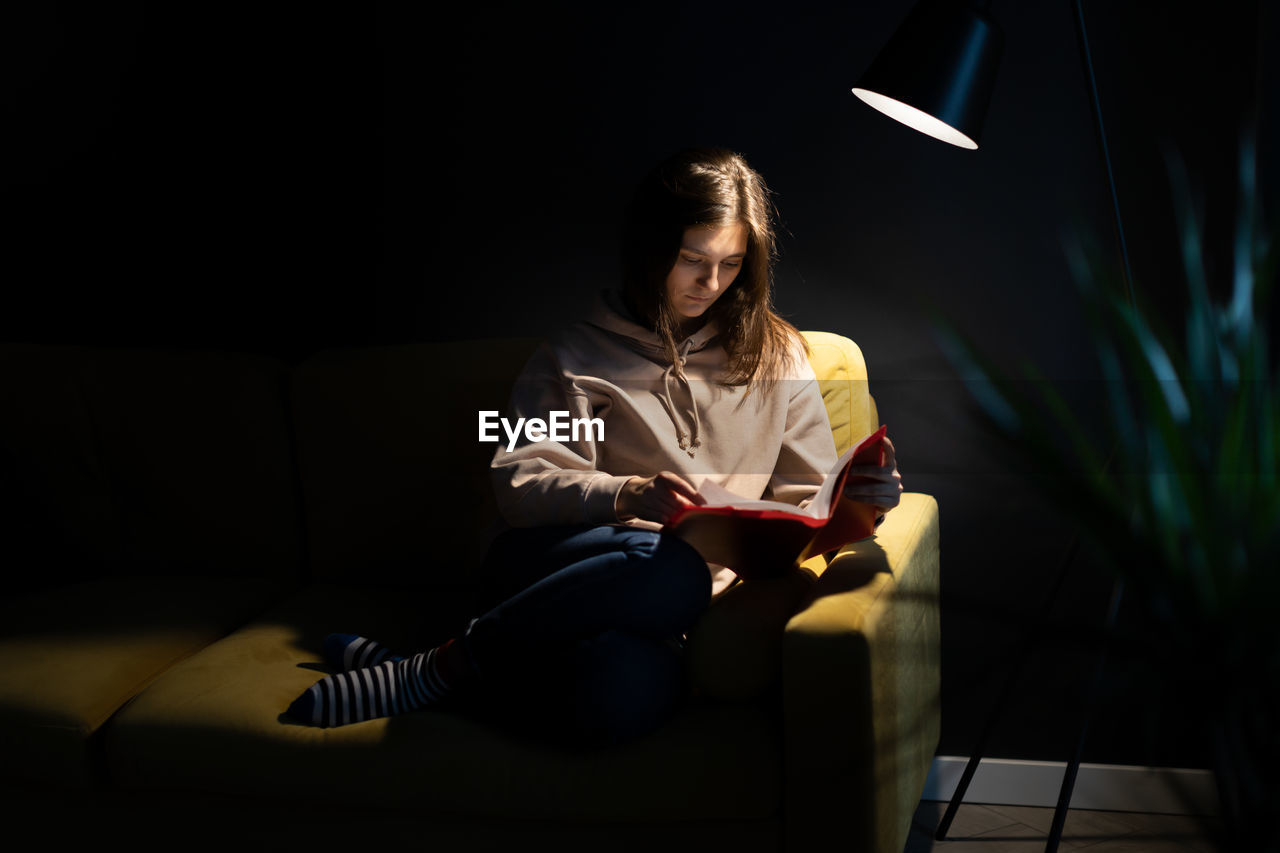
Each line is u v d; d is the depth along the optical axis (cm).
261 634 169
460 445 189
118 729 146
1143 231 191
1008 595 206
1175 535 85
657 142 210
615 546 142
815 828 131
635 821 135
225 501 200
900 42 158
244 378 200
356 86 219
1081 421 197
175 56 224
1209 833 85
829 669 127
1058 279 196
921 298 204
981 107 156
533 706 136
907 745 153
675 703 139
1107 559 89
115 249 231
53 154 231
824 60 201
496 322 222
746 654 137
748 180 160
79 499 200
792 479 171
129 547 203
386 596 188
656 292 164
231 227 229
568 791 134
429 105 217
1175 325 191
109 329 232
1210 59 183
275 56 221
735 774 132
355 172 222
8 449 199
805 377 175
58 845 154
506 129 215
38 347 209
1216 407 93
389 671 145
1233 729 82
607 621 138
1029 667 204
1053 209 195
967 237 200
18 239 231
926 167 200
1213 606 82
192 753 143
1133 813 199
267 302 230
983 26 156
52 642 166
